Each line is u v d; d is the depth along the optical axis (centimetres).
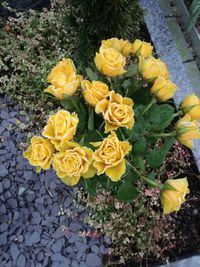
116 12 66
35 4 86
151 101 52
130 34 78
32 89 75
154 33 82
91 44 73
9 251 66
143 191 67
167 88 49
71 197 69
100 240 66
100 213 67
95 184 57
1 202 69
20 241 67
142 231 66
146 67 49
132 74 53
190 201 70
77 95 51
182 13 85
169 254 66
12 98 76
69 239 67
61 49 80
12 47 78
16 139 73
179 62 79
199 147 72
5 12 85
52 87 48
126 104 48
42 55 78
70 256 66
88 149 46
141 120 52
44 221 68
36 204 69
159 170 69
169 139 53
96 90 46
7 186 70
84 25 69
